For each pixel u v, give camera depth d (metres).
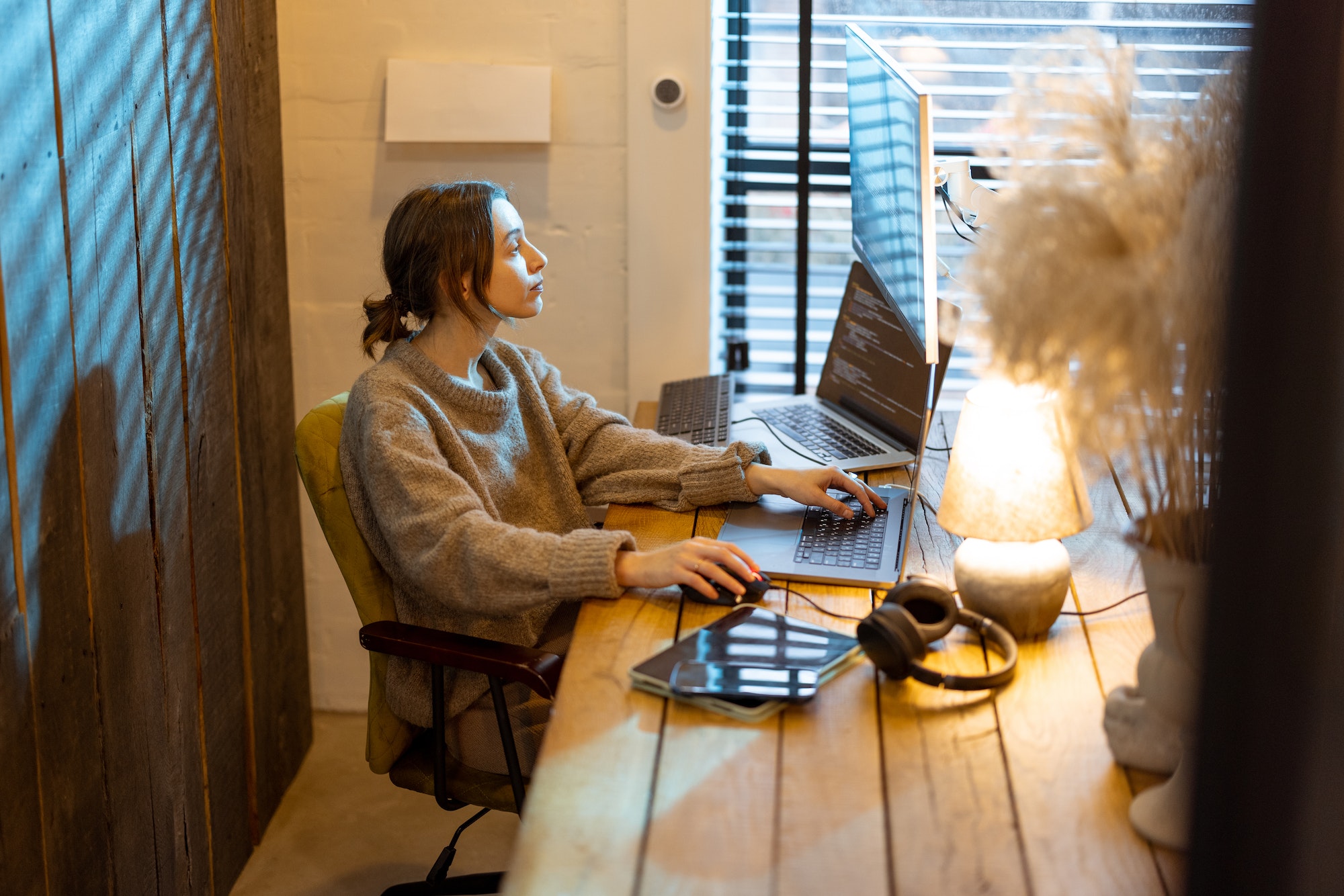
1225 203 0.95
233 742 2.07
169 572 1.77
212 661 1.96
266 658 2.24
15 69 1.31
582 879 0.93
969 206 1.94
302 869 2.14
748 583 1.40
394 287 1.69
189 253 1.82
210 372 1.92
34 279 1.36
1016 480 1.25
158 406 1.71
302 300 2.39
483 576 1.44
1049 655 1.27
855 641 1.28
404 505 1.51
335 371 2.43
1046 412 1.25
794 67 2.32
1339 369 0.94
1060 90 1.06
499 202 1.68
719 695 1.16
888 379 1.98
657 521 1.70
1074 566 1.50
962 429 1.29
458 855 2.18
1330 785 1.50
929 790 1.04
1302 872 1.54
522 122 2.24
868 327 2.07
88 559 1.51
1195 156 1.00
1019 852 0.96
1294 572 0.98
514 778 1.47
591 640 1.31
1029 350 1.03
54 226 1.40
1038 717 1.15
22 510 1.35
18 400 1.33
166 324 1.74
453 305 1.67
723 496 1.71
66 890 1.46
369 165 2.32
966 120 2.33
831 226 2.42
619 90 2.26
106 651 1.56
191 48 1.81
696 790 1.04
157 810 1.74
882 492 1.73
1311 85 0.89
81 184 1.46
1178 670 1.03
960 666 1.25
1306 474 0.97
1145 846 0.97
